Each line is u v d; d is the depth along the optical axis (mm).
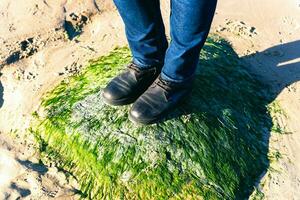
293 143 1783
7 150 1764
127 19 1540
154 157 1635
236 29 2213
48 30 2182
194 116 1711
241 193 1639
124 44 2113
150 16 1520
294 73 2023
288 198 1630
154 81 1690
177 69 1558
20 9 2283
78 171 1689
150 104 1635
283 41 2166
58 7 2287
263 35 2195
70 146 1731
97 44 2133
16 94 1944
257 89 1947
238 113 1805
